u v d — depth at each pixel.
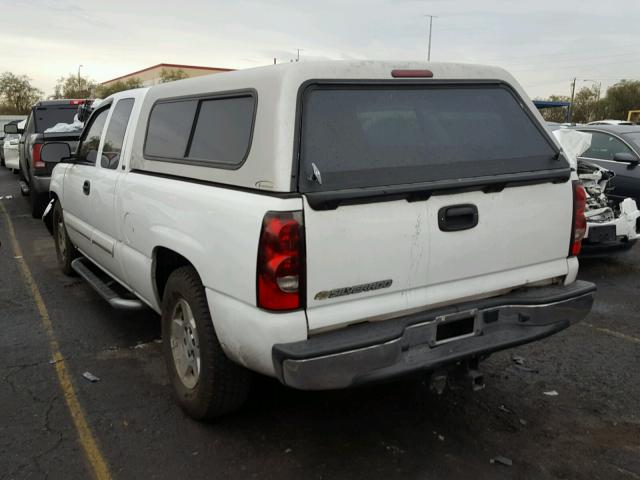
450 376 3.27
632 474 3.03
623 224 6.70
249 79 3.04
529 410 3.67
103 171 4.71
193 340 3.43
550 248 3.42
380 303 2.87
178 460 3.14
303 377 2.63
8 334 4.93
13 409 3.67
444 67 3.32
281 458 3.16
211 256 3.01
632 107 58.47
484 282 3.19
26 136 12.11
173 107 3.81
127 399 3.80
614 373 4.20
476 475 3.01
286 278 2.63
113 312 5.48
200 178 3.31
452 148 3.17
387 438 3.36
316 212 2.66
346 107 2.94
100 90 70.88
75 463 3.11
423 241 2.93
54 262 7.41
